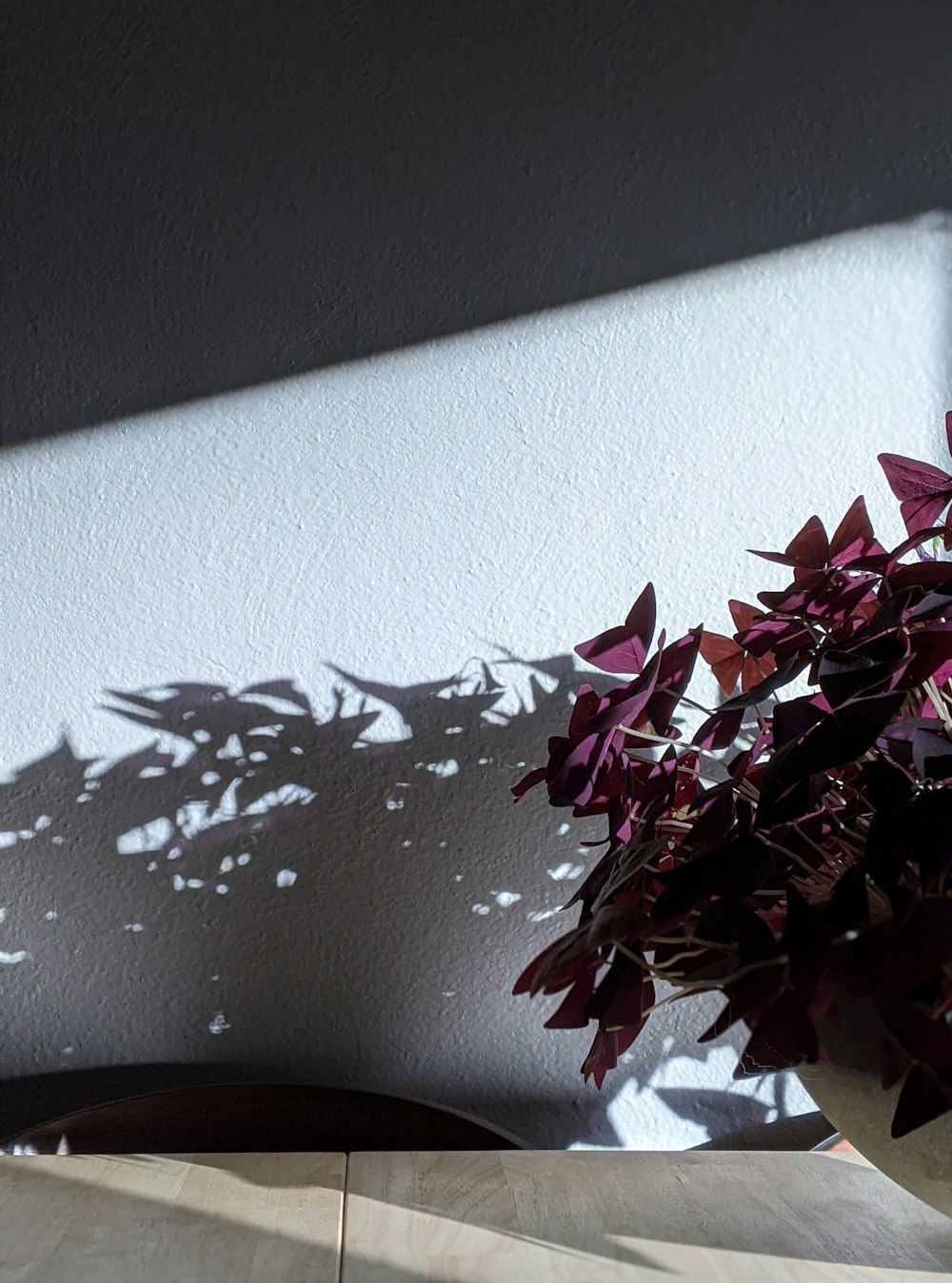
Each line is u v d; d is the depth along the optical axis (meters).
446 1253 0.51
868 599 0.55
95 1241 0.52
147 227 0.74
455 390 0.74
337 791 0.73
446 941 0.73
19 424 0.73
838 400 0.75
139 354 0.73
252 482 0.73
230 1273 0.49
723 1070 0.73
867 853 0.44
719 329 0.75
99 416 0.73
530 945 0.73
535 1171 0.61
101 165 0.73
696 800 0.50
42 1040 0.72
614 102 0.75
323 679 0.73
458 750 0.73
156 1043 0.72
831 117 0.75
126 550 0.73
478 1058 0.72
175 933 0.72
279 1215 0.55
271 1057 0.72
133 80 0.74
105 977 0.72
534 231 0.74
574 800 0.51
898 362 0.75
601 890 0.49
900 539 0.74
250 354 0.74
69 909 0.72
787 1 0.76
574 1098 0.73
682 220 0.75
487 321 0.74
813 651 0.51
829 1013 0.45
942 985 0.41
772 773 0.45
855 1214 0.56
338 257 0.74
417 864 0.73
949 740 0.47
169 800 0.72
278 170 0.74
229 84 0.74
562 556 0.74
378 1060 0.72
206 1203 0.57
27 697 0.72
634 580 0.74
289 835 0.73
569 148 0.75
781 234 0.75
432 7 0.75
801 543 0.55
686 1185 0.59
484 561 0.74
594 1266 0.50
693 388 0.75
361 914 0.72
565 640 0.74
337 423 0.74
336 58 0.74
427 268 0.74
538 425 0.74
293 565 0.73
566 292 0.74
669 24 0.75
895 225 0.75
